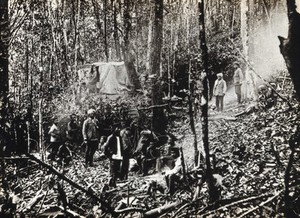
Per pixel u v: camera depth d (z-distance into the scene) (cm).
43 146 951
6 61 555
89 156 930
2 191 545
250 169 642
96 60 1120
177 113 884
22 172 797
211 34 890
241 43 859
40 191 718
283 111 754
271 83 817
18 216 615
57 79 1073
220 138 771
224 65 870
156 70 936
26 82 1035
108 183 785
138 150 866
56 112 1007
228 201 541
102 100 998
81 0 1100
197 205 564
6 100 557
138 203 640
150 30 955
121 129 857
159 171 833
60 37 1105
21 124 931
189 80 862
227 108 848
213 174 588
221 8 890
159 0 943
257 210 514
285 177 462
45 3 1088
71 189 752
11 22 1028
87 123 946
